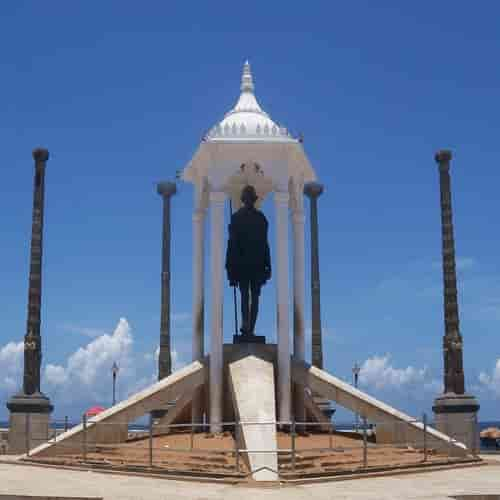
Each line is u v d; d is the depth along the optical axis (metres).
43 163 40.47
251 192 29.72
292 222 29.34
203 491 17.77
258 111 29.02
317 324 48.91
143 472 21.09
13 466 24.02
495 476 21.48
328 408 44.75
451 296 40.09
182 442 24.66
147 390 26.38
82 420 25.69
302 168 28.95
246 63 30.17
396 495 17.19
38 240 39.78
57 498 16.64
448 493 17.62
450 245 40.72
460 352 39.34
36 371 37.97
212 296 26.89
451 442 25.64
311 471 20.39
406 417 26.16
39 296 39.22
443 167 41.25
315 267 49.66
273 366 26.61
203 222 29.47
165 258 48.56
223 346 27.17
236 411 24.06
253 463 20.33
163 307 47.97
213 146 27.23
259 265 29.06
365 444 21.48
